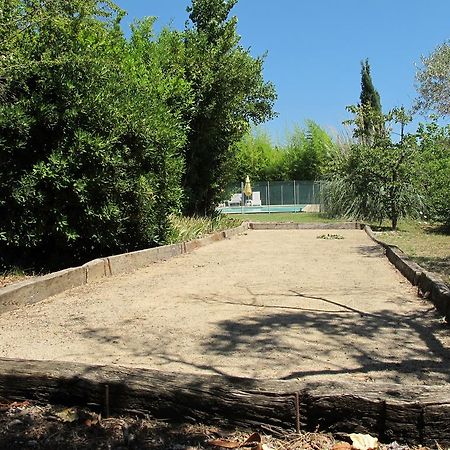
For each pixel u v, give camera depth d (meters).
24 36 8.21
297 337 4.58
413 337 4.57
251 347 4.30
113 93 8.54
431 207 16.97
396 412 2.65
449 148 16.28
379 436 2.68
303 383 2.85
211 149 16.67
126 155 8.59
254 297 6.34
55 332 4.78
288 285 7.14
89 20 8.87
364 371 3.71
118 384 2.95
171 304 5.98
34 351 4.21
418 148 16.33
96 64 8.20
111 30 11.48
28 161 7.76
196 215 16.67
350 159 17.70
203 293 6.62
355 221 19.69
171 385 2.90
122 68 9.80
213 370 3.74
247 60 16.92
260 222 19.41
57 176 7.52
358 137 18.84
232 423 2.81
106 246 8.67
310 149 44.97
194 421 2.86
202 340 4.51
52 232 7.89
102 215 8.07
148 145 8.89
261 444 2.63
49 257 8.43
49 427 2.86
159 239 10.38
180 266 9.10
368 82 37.34
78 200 7.83
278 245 12.84
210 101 15.16
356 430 2.70
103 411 2.97
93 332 4.79
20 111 7.31
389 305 5.80
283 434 2.76
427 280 6.23
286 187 38.06
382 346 4.31
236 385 2.85
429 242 12.40
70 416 2.96
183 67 14.59
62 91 7.75
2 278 7.47
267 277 7.85
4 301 5.54
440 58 19.94
